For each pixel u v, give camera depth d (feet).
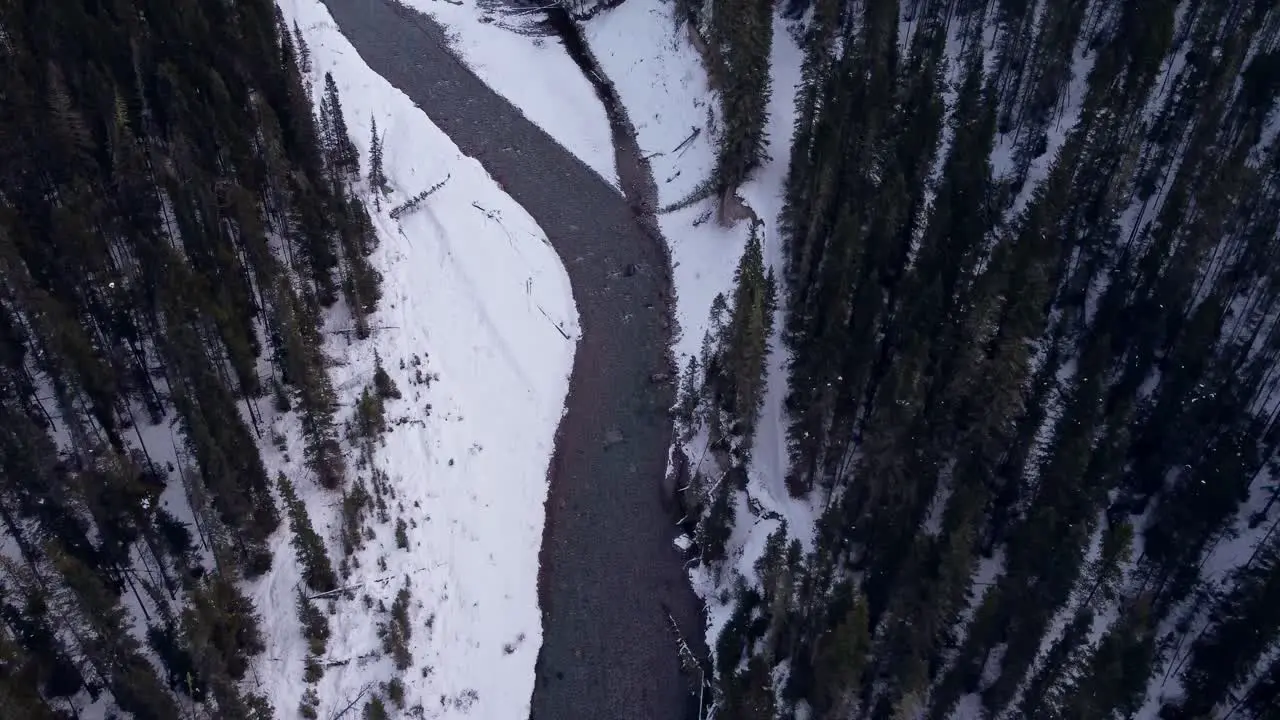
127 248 237.66
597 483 246.47
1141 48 262.26
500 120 347.56
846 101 273.54
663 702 207.00
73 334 202.28
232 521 200.85
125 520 200.34
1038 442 211.20
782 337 262.47
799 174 274.16
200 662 179.01
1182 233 238.48
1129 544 184.55
